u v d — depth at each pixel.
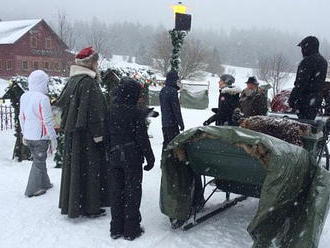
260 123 5.19
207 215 5.55
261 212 4.07
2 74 45.22
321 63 6.27
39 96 6.24
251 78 7.21
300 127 5.13
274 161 4.08
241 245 4.89
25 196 6.43
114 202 4.98
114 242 4.90
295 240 4.20
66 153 5.44
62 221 5.48
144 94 10.57
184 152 4.92
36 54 45.69
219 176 4.97
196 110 22.00
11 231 5.18
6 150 10.75
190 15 10.64
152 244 4.85
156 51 44.25
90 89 5.34
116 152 4.88
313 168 4.55
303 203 4.46
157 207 6.03
